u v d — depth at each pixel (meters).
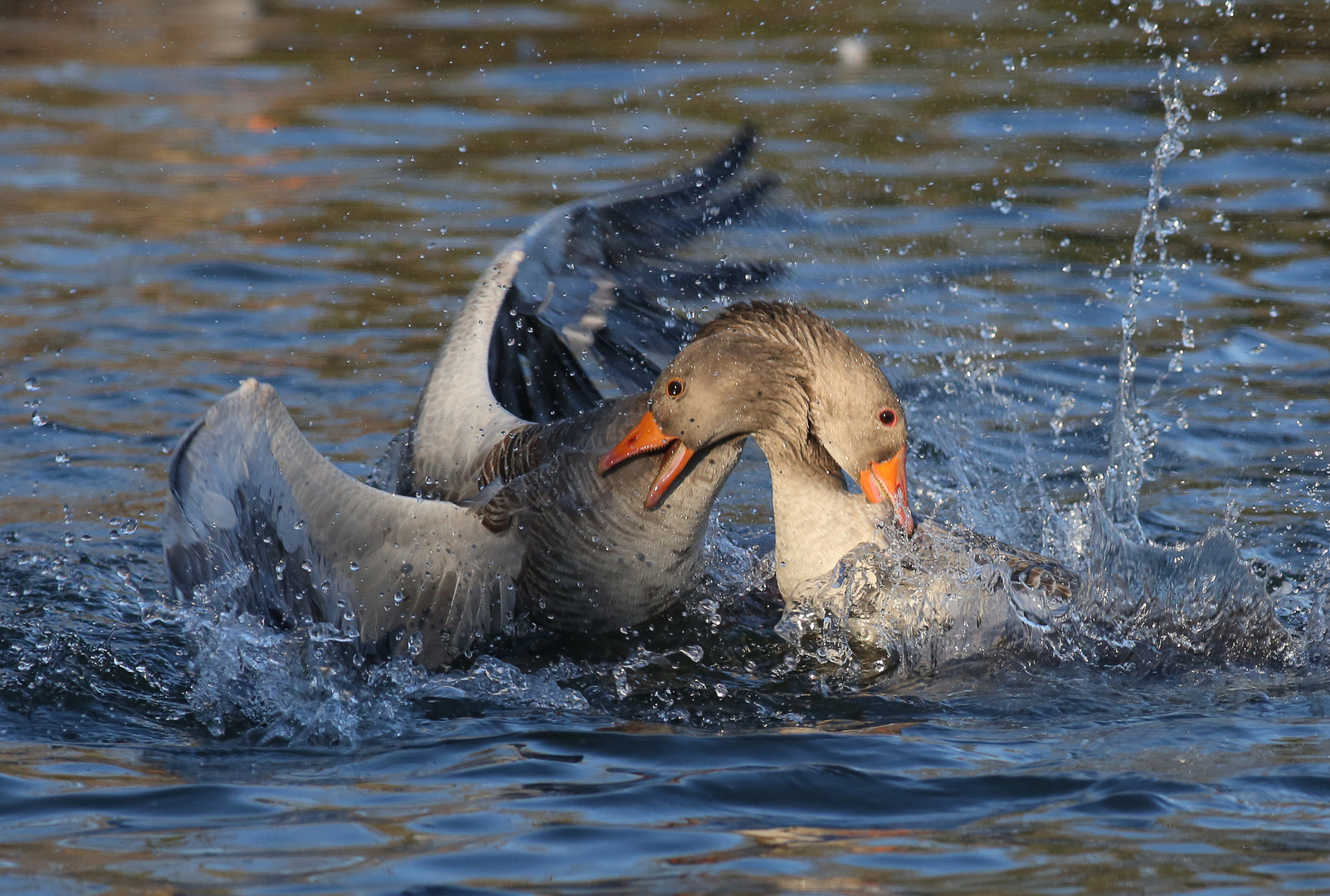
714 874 6.23
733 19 30.69
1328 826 6.62
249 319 16.28
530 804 7.01
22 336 15.55
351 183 21.14
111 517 11.77
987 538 10.26
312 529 8.98
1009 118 22.95
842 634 9.66
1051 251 17.56
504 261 11.67
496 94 25.62
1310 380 14.12
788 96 24.48
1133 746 7.68
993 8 30.22
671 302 11.91
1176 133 13.20
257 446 8.72
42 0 33.41
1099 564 9.48
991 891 6.04
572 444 9.74
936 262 17.22
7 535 11.28
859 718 8.30
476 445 10.50
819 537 9.68
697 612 10.07
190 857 6.43
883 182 20.00
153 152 22.75
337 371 14.89
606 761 7.59
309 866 6.33
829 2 31.70
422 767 7.54
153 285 17.20
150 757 7.73
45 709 8.39
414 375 14.81
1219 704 8.39
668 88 25.38
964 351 14.87
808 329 9.52
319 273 17.67
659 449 9.45
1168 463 12.60
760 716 8.38
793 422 9.52
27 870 6.30
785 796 7.08
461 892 6.07
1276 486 12.11
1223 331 15.27
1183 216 18.70
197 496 8.45
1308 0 28.42
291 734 8.09
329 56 28.61
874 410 9.33
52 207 20.02
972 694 8.67
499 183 20.86
